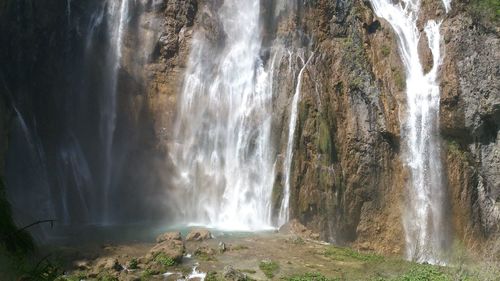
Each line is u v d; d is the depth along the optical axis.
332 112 26.05
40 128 25.52
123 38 28.36
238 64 28.19
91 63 27.56
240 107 27.38
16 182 23.84
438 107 25.50
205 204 26.67
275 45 27.98
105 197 26.84
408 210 24.91
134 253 19.91
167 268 18.06
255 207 25.92
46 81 26.17
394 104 25.98
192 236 21.89
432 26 26.91
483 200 24.92
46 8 26.66
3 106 22.92
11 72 25.12
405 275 18.58
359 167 25.19
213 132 27.44
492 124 25.14
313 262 19.72
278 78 27.11
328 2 27.75
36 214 23.91
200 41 28.55
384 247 24.48
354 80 26.25
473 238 24.55
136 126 27.75
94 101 27.36
